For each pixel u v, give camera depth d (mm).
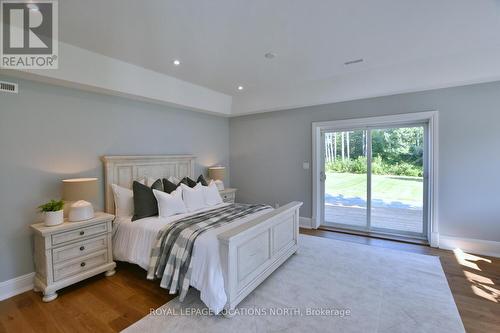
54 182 2900
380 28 2438
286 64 3387
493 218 3303
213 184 4156
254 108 4883
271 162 5129
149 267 2531
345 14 2178
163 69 3531
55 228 2436
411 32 2527
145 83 3533
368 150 4340
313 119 4602
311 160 4660
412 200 4047
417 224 4027
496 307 2207
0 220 2506
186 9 2064
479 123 3318
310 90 4207
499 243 3279
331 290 2529
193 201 3516
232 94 4922
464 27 2434
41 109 2789
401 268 2990
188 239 2354
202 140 5000
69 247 2549
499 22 2334
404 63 3404
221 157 5480
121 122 3596
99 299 2418
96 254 2766
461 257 3264
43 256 2439
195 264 2242
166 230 2592
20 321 2104
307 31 2477
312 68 3549
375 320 2062
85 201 2805
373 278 2762
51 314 2193
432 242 3645
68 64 2738
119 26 2338
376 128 4270
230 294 2113
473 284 2604
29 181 2703
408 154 4043
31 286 2664
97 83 2998
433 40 2715
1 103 2508
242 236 2248
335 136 4637
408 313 2146
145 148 3930
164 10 2076
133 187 3193
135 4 1982
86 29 2393
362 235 4215
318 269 2992
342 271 2936
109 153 3453
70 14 2129
